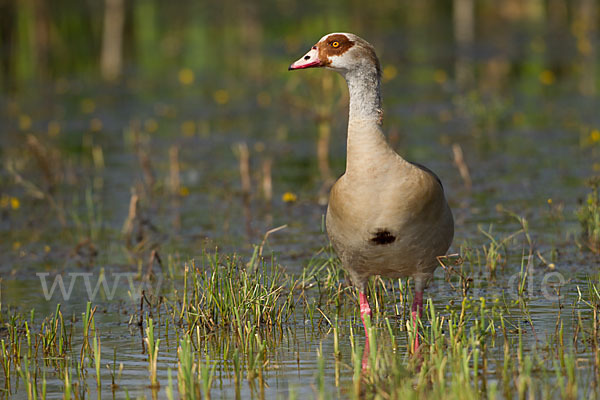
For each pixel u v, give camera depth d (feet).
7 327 32.76
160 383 27.07
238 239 43.83
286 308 34.12
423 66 97.30
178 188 54.24
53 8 120.78
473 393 24.18
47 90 89.61
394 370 25.67
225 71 98.22
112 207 51.29
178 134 70.49
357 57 29.96
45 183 55.11
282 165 59.88
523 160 58.13
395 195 28.73
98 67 102.27
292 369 27.68
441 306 33.53
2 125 74.02
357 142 29.27
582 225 41.52
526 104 77.05
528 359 24.99
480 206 48.03
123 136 70.23
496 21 128.06
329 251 40.73
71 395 26.18
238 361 27.43
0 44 110.42
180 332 31.96
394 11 138.41
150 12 140.36
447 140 64.95
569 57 99.96
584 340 28.63
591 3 137.90
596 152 59.31
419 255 29.96
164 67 102.06
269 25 127.34
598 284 35.01
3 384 27.27
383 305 34.12
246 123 74.13
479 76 90.89
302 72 78.38
